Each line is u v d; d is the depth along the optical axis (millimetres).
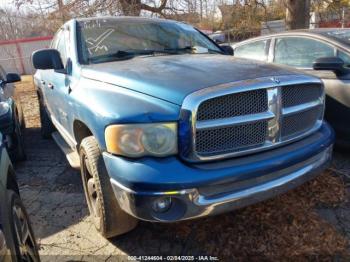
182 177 2203
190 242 2850
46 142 5797
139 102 2395
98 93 2701
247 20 12188
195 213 2266
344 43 4230
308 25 9617
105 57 3459
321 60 4047
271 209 3188
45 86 4582
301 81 2689
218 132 2352
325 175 3801
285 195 3412
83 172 3037
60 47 4227
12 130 4535
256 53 5457
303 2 9383
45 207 3586
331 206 3234
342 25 14359
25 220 2422
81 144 2816
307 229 2900
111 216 2656
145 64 3072
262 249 2703
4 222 1846
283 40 5031
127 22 4035
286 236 2830
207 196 2277
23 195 3881
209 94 2270
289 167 2584
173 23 4363
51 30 12945
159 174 2199
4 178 2160
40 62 3576
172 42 3941
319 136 2920
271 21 12242
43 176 4371
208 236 2898
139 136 2238
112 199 2627
